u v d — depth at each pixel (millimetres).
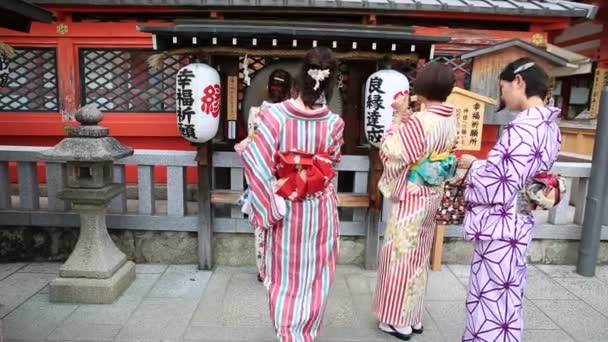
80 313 3344
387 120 3666
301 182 2371
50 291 3490
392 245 3055
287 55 3736
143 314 3348
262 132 2357
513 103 2426
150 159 4191
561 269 4480
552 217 4578
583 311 3580
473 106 4074
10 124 5344
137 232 4316
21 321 3203
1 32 5141
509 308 2479
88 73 5332
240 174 4188
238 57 4039
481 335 2547
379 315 3154
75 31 5168
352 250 4434
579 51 8883
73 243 4344
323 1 4691
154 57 3727
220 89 3900
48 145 5535
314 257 2551
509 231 2400
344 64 4250
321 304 2596
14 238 4328
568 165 4465
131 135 5398
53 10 5031
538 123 2270
